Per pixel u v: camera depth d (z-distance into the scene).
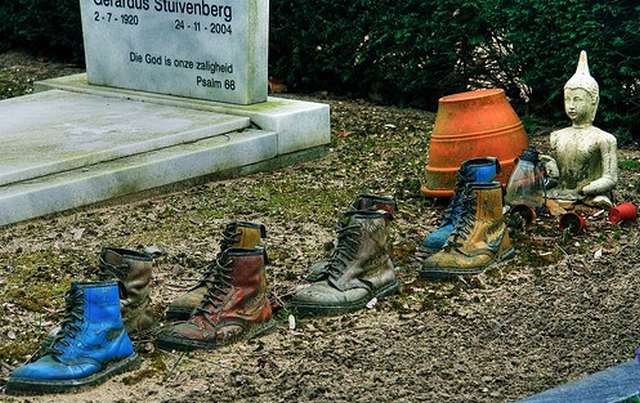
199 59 10.77
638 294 7.32
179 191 9.48
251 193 9.48
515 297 7.21
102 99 11.23
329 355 6.41
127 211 8.95
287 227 8.62
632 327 6.88
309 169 10.24
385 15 12.30
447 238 7.80
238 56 10.49
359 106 12.62
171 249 8.12
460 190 7.91
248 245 7.04
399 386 6.07
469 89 12.15
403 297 7.21
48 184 8.70
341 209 9.07
